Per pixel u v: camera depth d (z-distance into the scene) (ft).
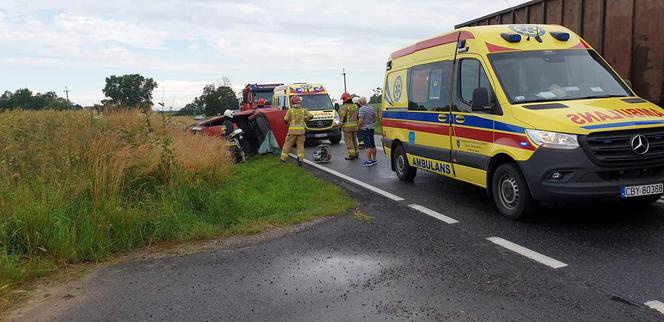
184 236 19.43
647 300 12.72
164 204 21.20
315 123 58.75
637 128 17.53
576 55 22.16
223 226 20.76
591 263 15.38
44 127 28.66
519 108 19.70
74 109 35.17
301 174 34.17
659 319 11.71
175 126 35.86
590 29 28.48
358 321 12.12
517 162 19.43
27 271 15.53
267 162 42.19
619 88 21.16
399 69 30.94
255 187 29.96
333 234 19.56
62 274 15.97
